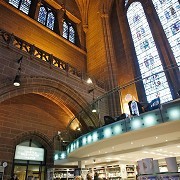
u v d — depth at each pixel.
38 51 14.02
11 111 15.32
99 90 17.48
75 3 27.08
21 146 15.31
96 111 15.09
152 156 13.31
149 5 21.12
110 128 9.05
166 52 17.62
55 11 24.20
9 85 11.14
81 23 26.38
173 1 19.09
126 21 23.30
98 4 25.27
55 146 17.06
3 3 17.78
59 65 15.19
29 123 16.11
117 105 17.48
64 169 15.19
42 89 13.27
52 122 17.77
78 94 15.20
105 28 23.19
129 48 21.38
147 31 20.47
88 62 23.06
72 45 22.67
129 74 19.84
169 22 18.73
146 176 4.50
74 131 16.62
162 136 8.66
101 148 10.86
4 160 13.71
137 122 8.09
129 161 14.86
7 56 11.69
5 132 14.43
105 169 14.84
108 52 21.27
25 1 21.06
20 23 18.44
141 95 18.02
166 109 7.41
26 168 15.07
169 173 4.14
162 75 17.20
